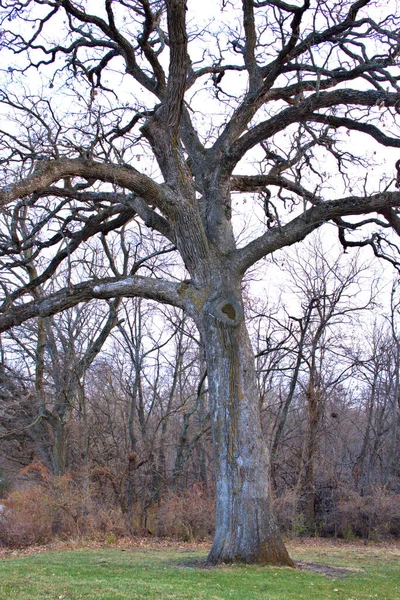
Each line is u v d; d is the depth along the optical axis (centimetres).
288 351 2491
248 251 1284
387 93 1352
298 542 2061
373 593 928
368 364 2884
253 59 1557
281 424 2472
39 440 2402
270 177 1548
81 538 1841
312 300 2419
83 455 2264
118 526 1972
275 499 2184
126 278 1330
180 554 1443
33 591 835
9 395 2314
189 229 1275
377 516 2222
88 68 1569
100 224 1605
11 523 1775
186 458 2397
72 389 2434
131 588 864
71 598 791
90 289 1329
